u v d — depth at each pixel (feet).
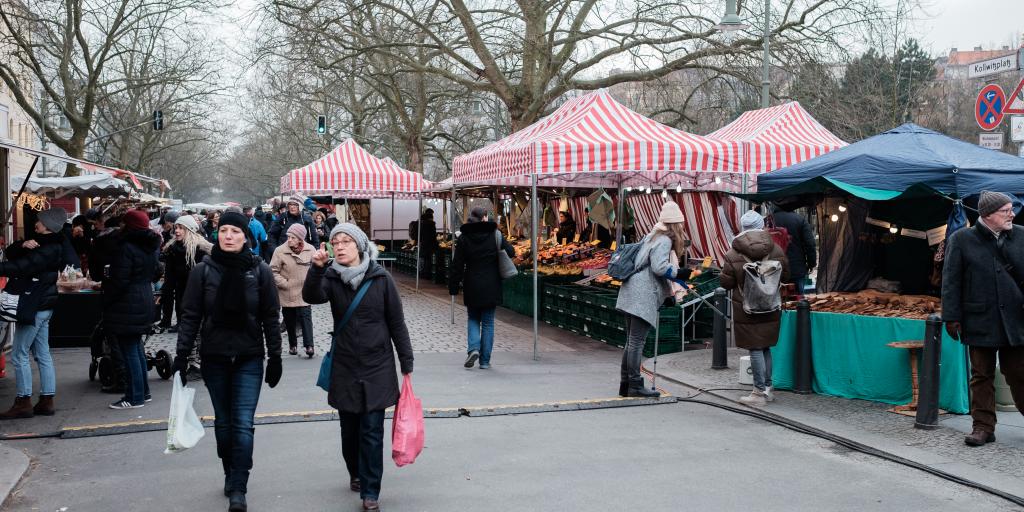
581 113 38.22
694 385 28.91
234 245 16.65
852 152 28.43
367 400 16.15
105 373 27.89
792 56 71.82
